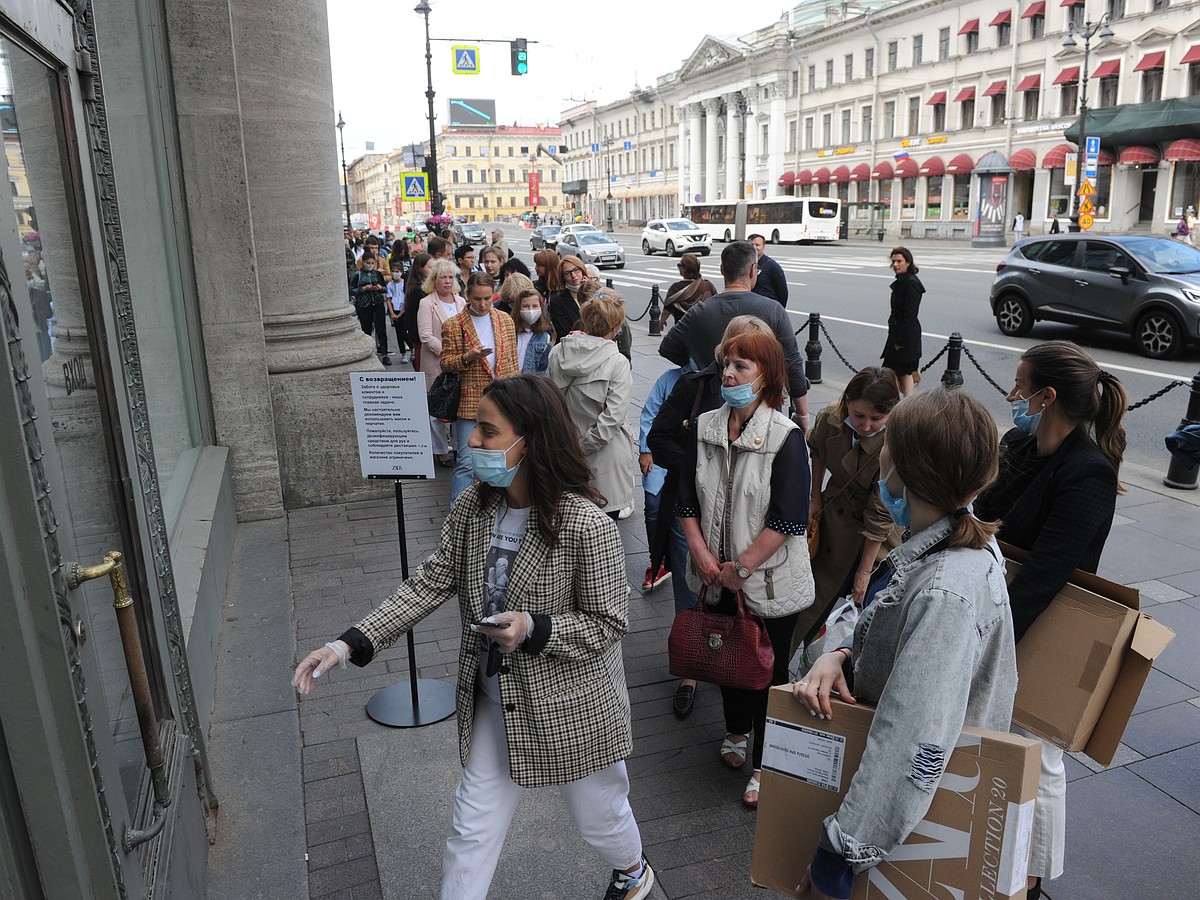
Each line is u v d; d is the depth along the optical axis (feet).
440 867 10.09
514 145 408.46
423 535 20.40
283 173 21.27
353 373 12.18
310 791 11.53
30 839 5.64
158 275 17.15
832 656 6.44
